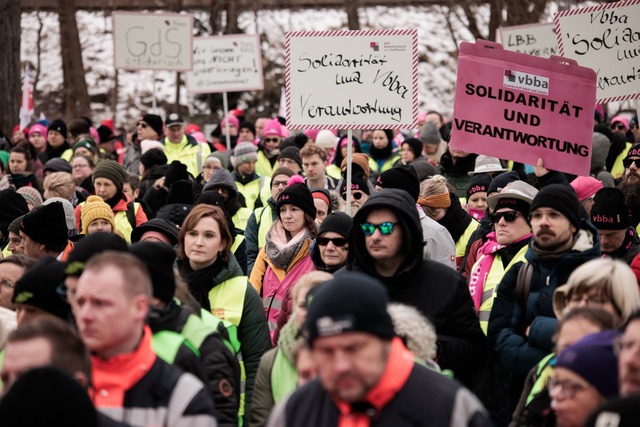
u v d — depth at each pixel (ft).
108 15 142.31
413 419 15.34
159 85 137.80
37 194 43.68
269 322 32.32
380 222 23.39
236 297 27.09
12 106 88.69
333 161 57.36
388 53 34.68
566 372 16.30
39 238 30.50
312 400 15.85
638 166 35.22
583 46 36.83
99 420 16.11
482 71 31.58
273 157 63.77
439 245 30.66
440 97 135.23
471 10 118.32
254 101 129.80
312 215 33.17
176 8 129.39
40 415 13.51
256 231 39.14
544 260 24.54
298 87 35.01
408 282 23.89
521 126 31.50
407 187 32.32
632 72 36.37
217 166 51.47
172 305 21.45
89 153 57.52
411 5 140.05
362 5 131.23
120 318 17.29
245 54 68.13
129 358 17.52
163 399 17.47
